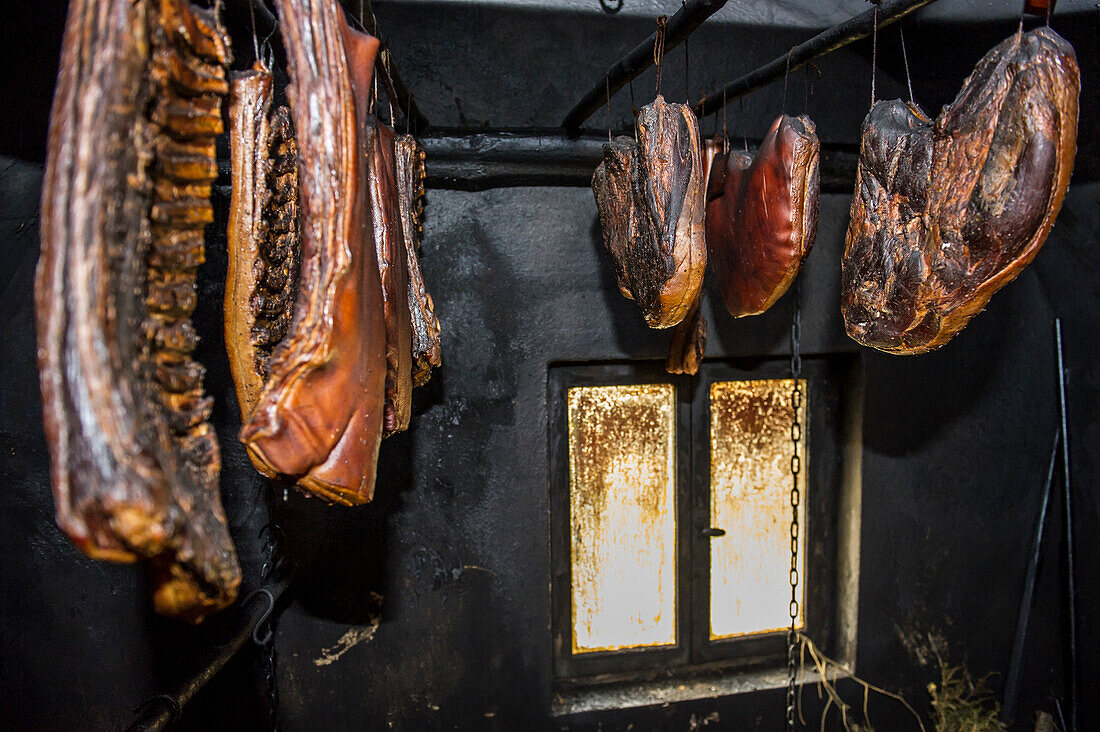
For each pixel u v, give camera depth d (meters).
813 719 2.10
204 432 0.63
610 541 2.06
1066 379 2.10
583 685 2.08
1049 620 2.18
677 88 1.85
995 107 0.86
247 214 0.80
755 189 1.18
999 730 2.14
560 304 1.83
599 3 1.78
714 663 2.14
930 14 1.68
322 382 0.73
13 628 1.71
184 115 0.60
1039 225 0.85
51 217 0.49
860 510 2.04
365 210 0.77
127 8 0.50
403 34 1.72
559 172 1.73
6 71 1.46
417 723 1.89
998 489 2.12
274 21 0.95
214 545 0.59
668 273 1.07
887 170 1.01
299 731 1.85
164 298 0.59
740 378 2.04
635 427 2.03
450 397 1.82
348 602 1.83
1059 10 1.50
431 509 1.84
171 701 1.11
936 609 2.12
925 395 2.03
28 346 1.64
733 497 2.10
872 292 1.05
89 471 0.47
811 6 1.83
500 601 1.88
